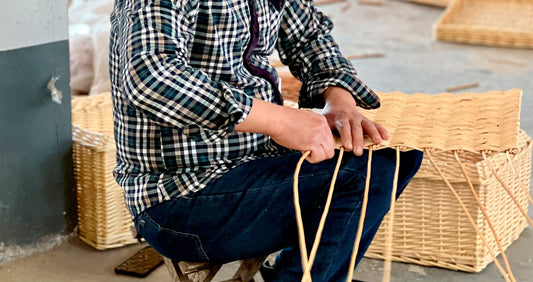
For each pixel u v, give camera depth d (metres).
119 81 1.38
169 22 1.24
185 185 1.37
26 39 2.12
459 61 4.44
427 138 1.41
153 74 1.20
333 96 1.52
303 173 1.36
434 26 4.83
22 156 2.21
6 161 2.18
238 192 1.36
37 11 2.12
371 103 1.57
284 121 1.28
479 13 5.10
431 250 2.21
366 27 5.17
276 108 1.29
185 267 1.50
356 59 4.49
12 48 2.09
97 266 2.26
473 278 2.16
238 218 1.36
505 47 4.70
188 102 1.22
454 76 4.18
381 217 1.42
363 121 1.42
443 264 2.20
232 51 1.37
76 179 2.35
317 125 1.30
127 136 1.39
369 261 2.27
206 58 1.34
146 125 1.37
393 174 1.39
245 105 1.26
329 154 1.30
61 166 2.31
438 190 2.13
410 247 2.23
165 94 1.21
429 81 4.10
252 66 1.43
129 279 2.19
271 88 1.48
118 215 2.34
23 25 2.10
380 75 4.20
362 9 5.60
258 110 1.27
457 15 5.10
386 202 1.38
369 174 1.30
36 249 2.32
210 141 1.30
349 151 1.41
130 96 1.22
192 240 1.39
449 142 1.40
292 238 1.39
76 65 3.41
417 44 4.80
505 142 1.39
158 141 1.37
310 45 1.64
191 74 1.23
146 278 2.19
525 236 2.41
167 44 1.22
